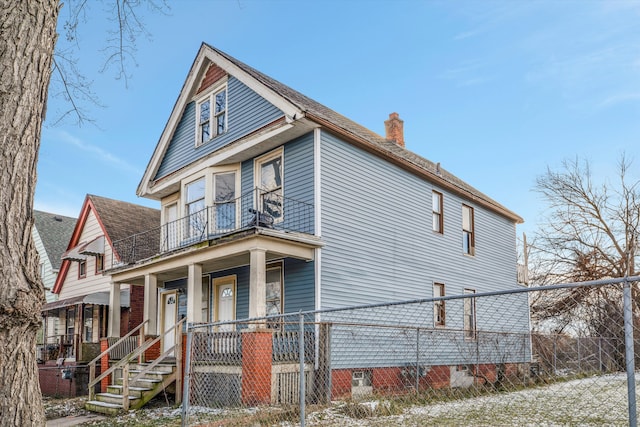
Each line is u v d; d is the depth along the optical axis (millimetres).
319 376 11203
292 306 12438
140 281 16250
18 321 3469
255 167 14172
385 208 14359
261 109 13766
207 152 15492
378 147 14023
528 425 7781
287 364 10688
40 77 3881
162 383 11422
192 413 9203
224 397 10531
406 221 15086
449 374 14711
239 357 10641
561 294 20062
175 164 16844
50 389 18078
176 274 15406
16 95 3689
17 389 3463
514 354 15102
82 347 17094
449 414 8711
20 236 3602
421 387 13383
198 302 12750
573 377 9406
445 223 16891
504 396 10445
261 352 10086
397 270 14367
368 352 12742
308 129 12711
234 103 14805
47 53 3963
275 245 11430
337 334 12086
